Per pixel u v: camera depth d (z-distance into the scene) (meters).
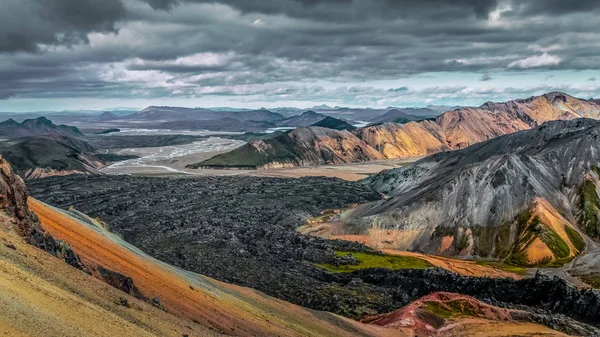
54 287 49.97
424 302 144.62
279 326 93.81
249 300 108.94
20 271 48.12
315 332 100.31
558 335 119.44
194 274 117.19
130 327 51.84
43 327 39.38
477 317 138.88
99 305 53.78
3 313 37.53
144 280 83.12
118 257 88.94
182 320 69.25
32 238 64.25
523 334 119.69
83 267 70.62
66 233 86.12
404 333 120.00
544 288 164.12
